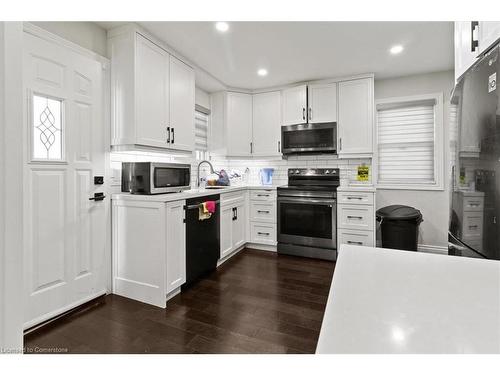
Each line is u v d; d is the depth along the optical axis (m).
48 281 1.89
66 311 2.01
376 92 3.51
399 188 3.44
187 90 2.86
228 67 3.08
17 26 0.55
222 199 3.07
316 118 3.47
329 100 3.41
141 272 2.23
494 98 0.99
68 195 2.01
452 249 1.40
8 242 0.53
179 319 1.95
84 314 2.01
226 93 3.71
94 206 2.21
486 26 1.09
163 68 2.52
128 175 2.40
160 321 1.92
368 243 3.05
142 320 1.93
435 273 0.61
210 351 1.59
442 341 0.37
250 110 3.86
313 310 2.08
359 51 2.69
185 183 2.75
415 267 0.64
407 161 3.46
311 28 2.28
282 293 2.38
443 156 3.24
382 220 2.95
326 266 3.04
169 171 2.53
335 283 0.56
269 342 1.69
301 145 3.52
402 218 2.86
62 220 1.97
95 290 2.23
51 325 1.86
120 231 2.32
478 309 0.45
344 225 3.16
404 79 3.38
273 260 3.26
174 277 2.28
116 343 1.67
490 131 1.02
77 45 2.05
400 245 2.89
